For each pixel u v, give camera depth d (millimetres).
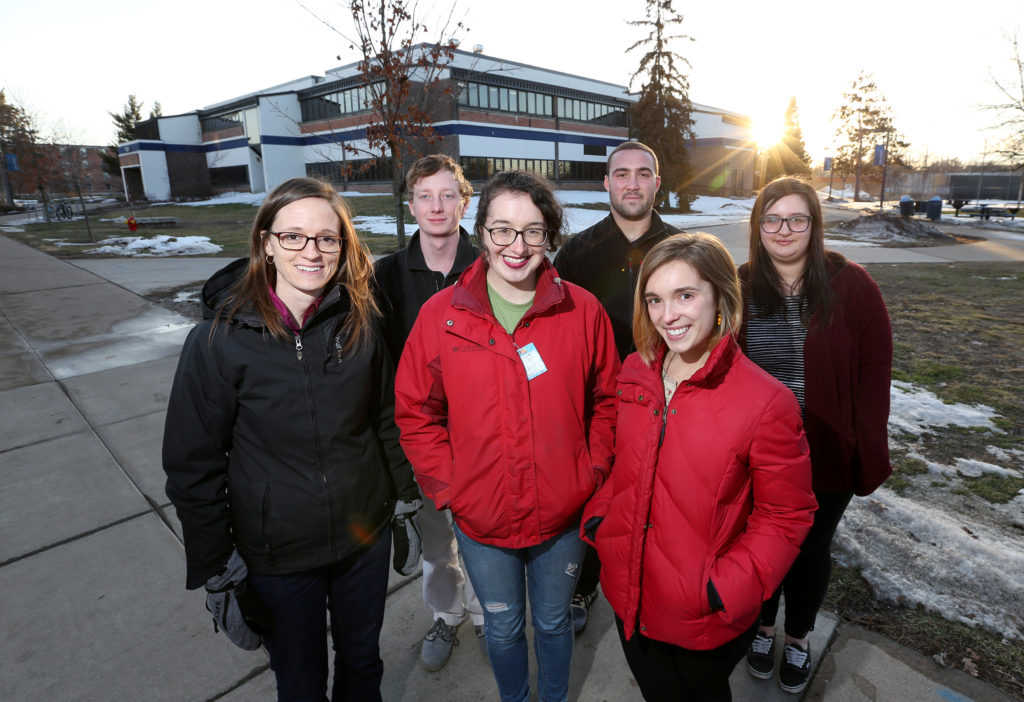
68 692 2123
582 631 2445
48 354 6262
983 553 2711
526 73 37531
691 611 1494
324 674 1777
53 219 29797
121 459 3934
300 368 1550
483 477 1704
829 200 49188
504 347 1654
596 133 43719
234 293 1530
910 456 3738
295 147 40750
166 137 45906
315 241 1504
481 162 35531
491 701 2121
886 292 9320
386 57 7727
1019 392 4852
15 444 4164
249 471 1576
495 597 1807
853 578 2623
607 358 1868
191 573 1563
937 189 55781
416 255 2275
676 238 1516
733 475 1479
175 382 1507
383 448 1851
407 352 1798
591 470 1797
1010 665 2125
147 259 13609
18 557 2914
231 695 2127
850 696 2043
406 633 2471
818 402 1880
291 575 1629
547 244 1672
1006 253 14938
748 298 1994
